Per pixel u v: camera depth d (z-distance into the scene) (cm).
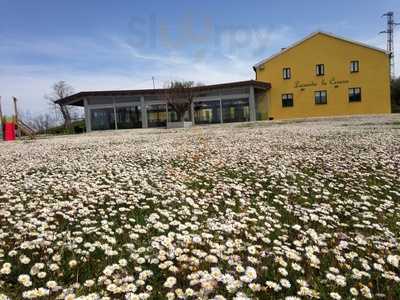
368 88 3916
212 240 292
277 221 349
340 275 232
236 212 382
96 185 502
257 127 2194
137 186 492
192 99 3756
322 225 343
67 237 297
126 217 363
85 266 248
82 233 310
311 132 1442
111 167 677
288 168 630
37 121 5103
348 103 3969
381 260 254
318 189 478
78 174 602
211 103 3850
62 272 234
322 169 621
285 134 1415
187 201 407
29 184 512
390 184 504
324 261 262
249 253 268
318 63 4019
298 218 367
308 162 695
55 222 342
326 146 938
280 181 534
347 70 3953
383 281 236
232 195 461
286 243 293
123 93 3728
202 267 243
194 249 265
